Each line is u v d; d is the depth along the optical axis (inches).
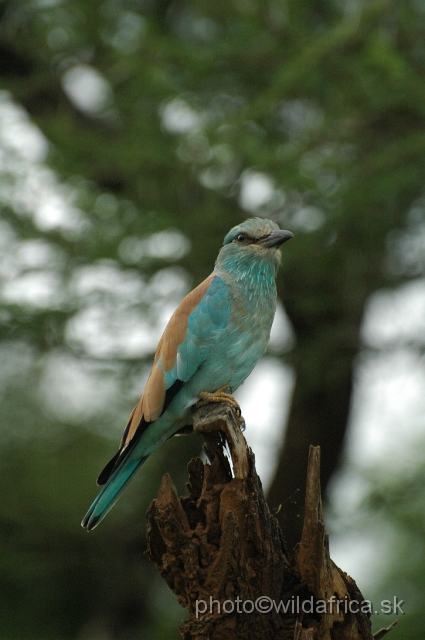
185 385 327.0
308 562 229.3
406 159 469.7
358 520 566.6
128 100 525.7
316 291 533.6
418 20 495.8
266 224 359.3
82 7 512.7
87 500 721.0
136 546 675.4
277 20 494.9
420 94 466.0
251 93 536.4
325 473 630.5
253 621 225.6
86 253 509.4
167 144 502.3
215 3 518.6
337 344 510.0
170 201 521.7
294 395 565.6
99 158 512.4
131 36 516.1
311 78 478.9
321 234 486.0
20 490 723.4
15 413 780.6
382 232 508.4
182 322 331.6
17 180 501.4
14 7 541.6
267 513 235.5
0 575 667.4
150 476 692.1
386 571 629.3
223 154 483.2
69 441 772.6
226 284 334.3
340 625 230.2
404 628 581.3
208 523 230.2
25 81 550.9
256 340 335.0
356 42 469.4
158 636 668.1
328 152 502.0
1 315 508.1
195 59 486.9
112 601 674.8
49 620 717.9
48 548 669.9
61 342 517.0
